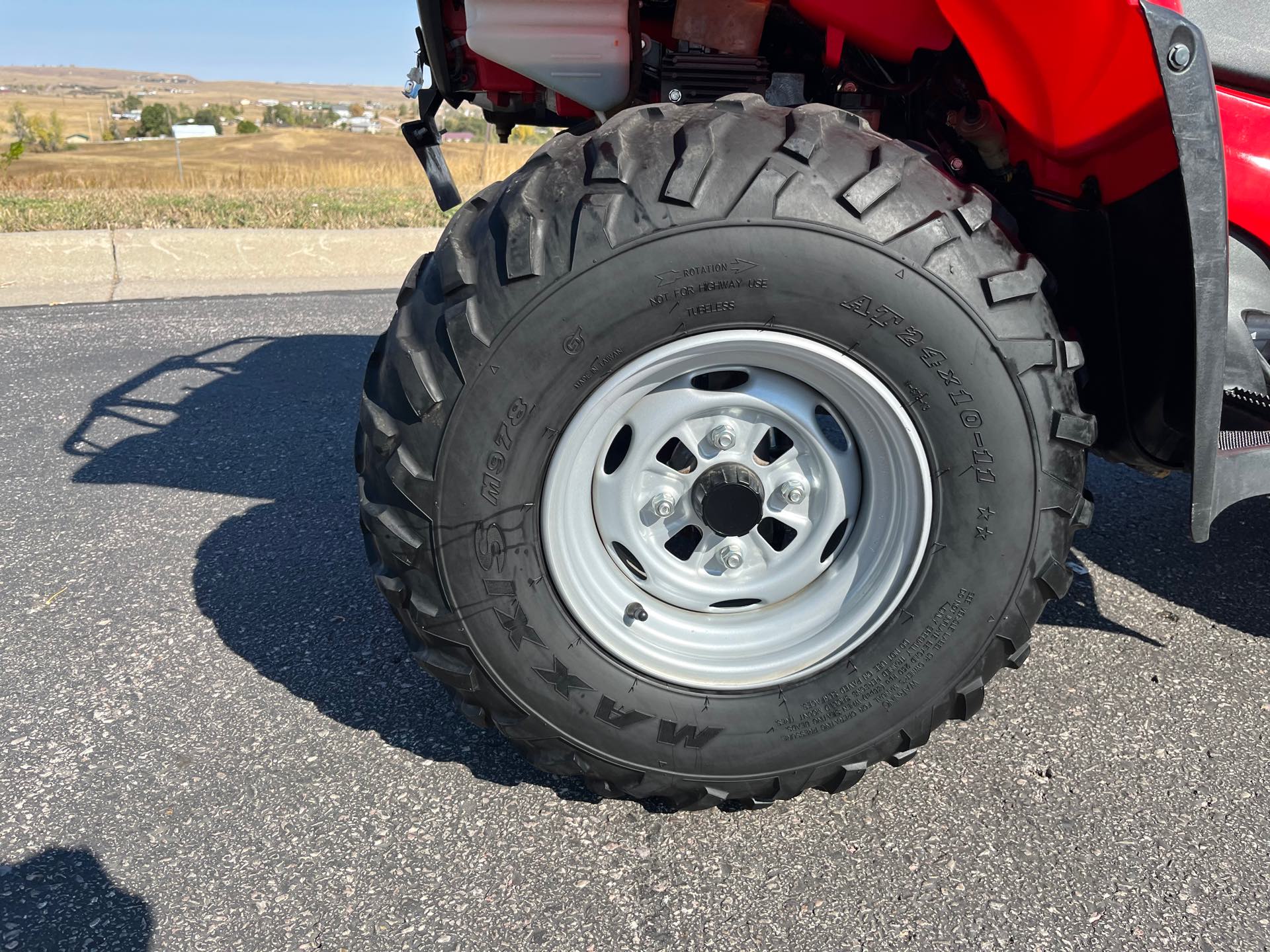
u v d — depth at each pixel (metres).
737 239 1.44
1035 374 1.53
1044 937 1.52
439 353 1.50
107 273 7.05
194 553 2.94
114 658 2.37
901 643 1.68
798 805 1.83
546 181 1.51
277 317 6.00
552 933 1.54
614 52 1.93
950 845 1.72
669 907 1.59
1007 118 2.04
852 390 1.58
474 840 1.74
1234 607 2.58
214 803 1.85
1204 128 1.44
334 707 2.16
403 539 1.58
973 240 1.50
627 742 1.70
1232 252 1.87
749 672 1.72
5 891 1.62
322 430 4.04
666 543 1.91
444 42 2.22
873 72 2.12
